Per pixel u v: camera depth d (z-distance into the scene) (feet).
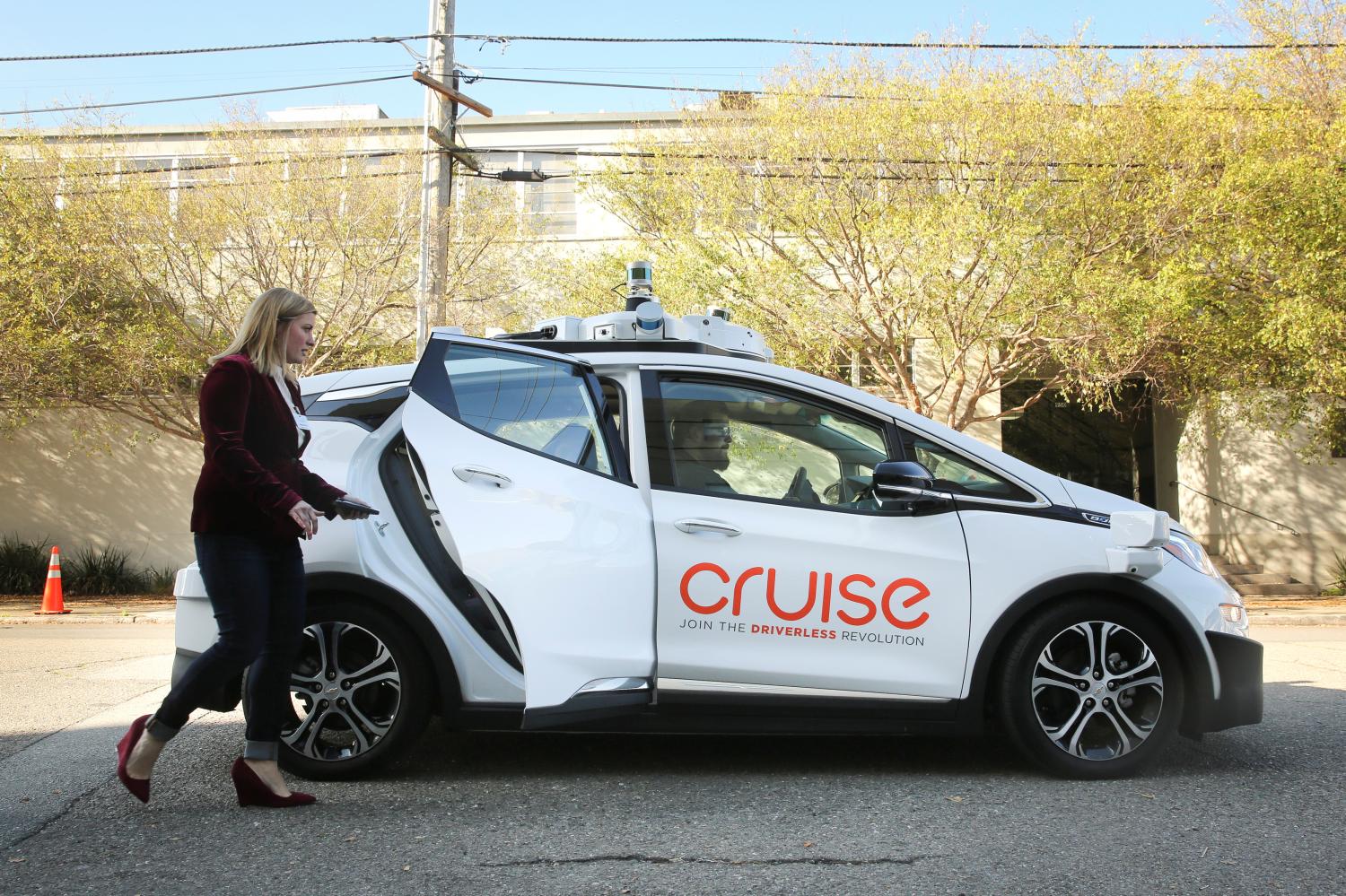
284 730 14.73
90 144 58.65
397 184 59.36
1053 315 49.08
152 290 57.16
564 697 13.78
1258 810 13.30
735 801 13.80
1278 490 64.95
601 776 15.14
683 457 15.25
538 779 14.98
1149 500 71.20
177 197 58.54
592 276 58.39
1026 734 14.75
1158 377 57.88
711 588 14.60
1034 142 49.03
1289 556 64.64
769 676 14.55
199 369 57.93
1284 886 10.64
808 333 51.03
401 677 14.64
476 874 11.05
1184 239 51.24
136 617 50.11
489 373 15.01
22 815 13.23
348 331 57.00
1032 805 13.53
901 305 50.57
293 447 13.17
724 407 15.61
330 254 57.57
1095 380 53.31
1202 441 64.08
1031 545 14.89
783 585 14.67
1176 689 14.94
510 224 63.16
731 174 52.75
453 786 14.57
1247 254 50.06
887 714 14.71
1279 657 29.66
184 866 11.31
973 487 15.46
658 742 17.33
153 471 67.72
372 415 15.88
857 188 51.11
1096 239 51.55
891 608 14.76
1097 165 50.08
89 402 59.52
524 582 13.87
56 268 55.11
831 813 13.26
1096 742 14.99
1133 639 14.93
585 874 11.08
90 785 14.70
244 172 57.26
